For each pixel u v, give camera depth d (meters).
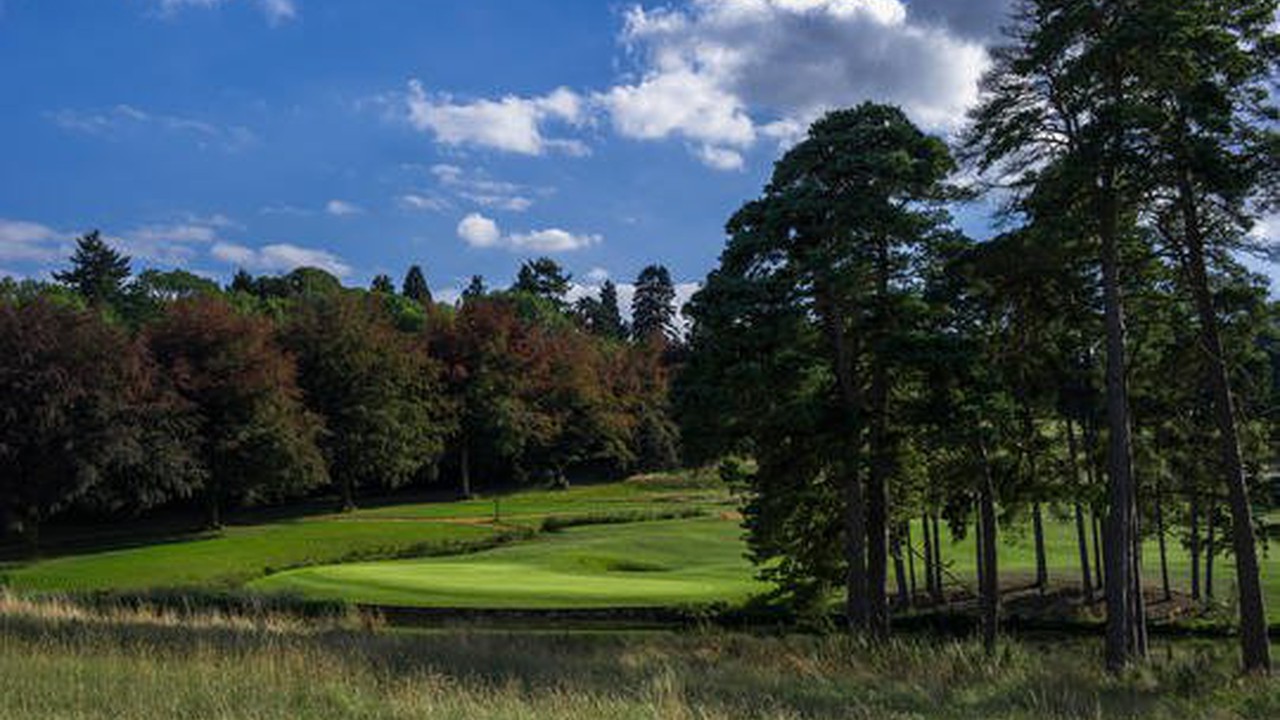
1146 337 28.80
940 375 24.86
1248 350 28.39
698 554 59.69
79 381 60.47
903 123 26.06
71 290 128.25
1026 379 28.69
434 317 100.62
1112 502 24.14
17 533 68.38
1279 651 29.33
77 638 16.17
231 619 27.58
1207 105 21.89
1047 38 23.30
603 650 22.31
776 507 27.89
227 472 69.69
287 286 155.25
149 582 47.22
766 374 24.98
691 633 29.02
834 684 16.44
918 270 26.22
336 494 94.62
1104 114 22.17
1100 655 26.67
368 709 10.59
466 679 13.88
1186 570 50.25
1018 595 41.66
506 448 93.88
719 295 25.67
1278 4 23.05
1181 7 22.30
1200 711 15.29
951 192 25.91
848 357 26.92
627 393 109.88
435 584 42.25
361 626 29.47
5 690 10.86
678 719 10.89
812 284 25.75
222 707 10.05
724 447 26.91
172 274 146.12
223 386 68.62
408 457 85.38
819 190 25.31
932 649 21.50
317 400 80.81
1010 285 26.56
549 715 10.59
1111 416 24.22
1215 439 31.98
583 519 75.62
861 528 26.86
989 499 28.19
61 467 59.44
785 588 30.41
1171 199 24.05
